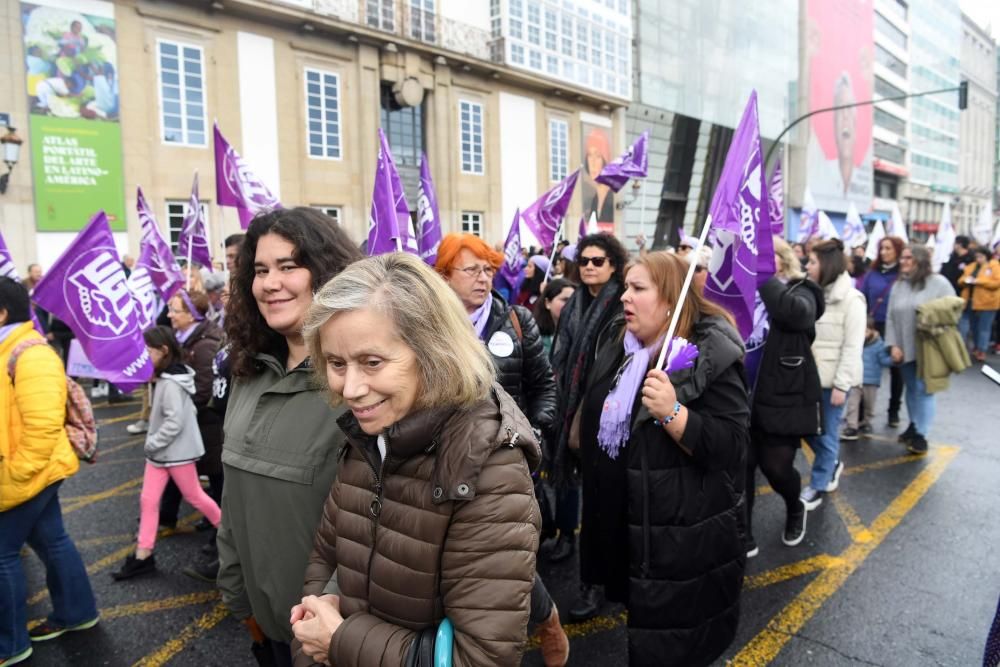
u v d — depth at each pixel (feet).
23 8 42.42
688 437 7.00
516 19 74.95
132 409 27.32
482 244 10.21
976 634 9.84
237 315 6.25
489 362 4.58
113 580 12.39
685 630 7.34
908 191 219.61
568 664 9.41
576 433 10.96
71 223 44.98
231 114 53.26
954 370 18.15
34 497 9.45
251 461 5.80
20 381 8.88
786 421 12.02
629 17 91.50
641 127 97.45
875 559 12.43
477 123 72.64
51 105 43.78
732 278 9.16
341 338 4.21
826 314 14.69
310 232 5.81
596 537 8.80
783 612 10.61
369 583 4.55
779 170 24.40
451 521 4.26
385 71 63.16
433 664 4.05
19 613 9.63
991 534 13.42
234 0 51.98
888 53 192.95
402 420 4.35
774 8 126.11
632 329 8.30
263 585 5.80
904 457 18.88
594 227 22.94
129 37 47.37
